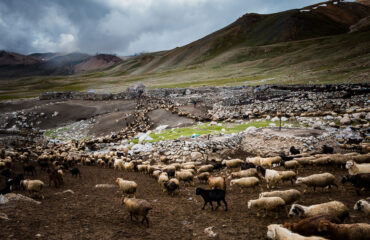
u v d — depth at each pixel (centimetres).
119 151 3097
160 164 2547
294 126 3291
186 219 1081
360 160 1842
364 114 3284
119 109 6075
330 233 784
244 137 2844
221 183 1444
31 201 1237
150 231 939
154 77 14525
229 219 1069
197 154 2548
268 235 830
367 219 969
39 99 7750
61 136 4894
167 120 4700
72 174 2131
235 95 5469
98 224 980
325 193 1340
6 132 5372
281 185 1584
